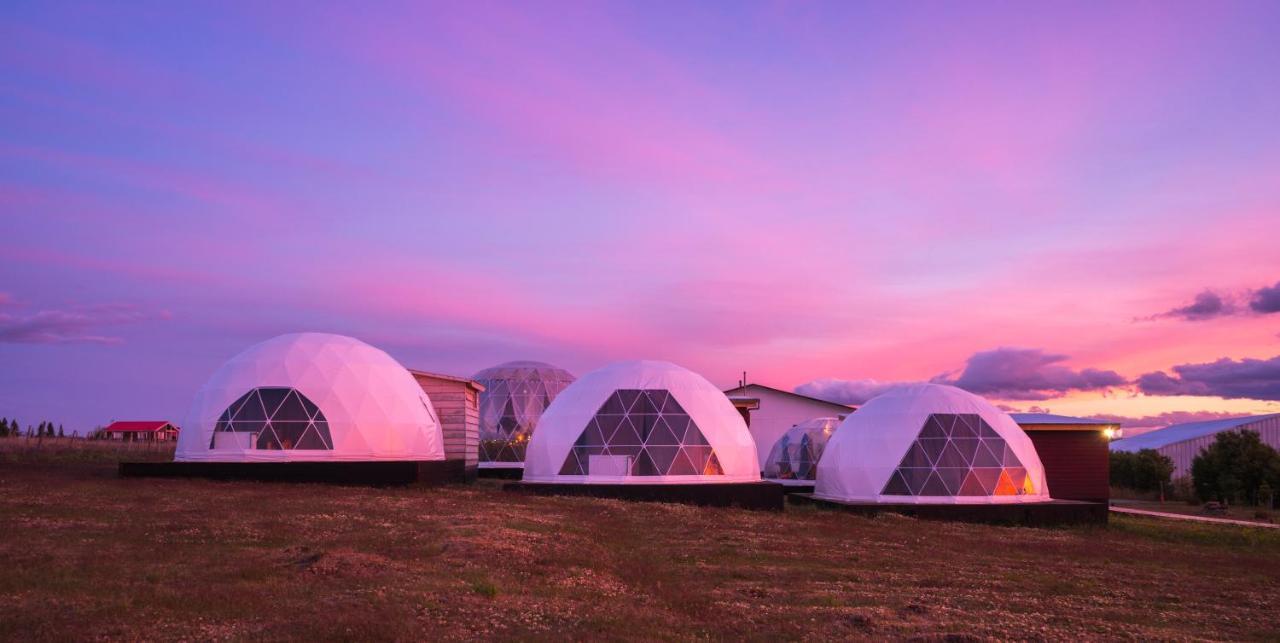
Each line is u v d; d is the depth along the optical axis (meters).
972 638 9.19
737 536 17.14
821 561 14.60
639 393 27.05
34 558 11.05
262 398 25.80
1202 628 10.59
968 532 21.25
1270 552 21.11
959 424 26.88
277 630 8.18
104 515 15.22
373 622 8.49
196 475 24.17
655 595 10.95
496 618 9.06
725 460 26.66
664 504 22.70
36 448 37.94
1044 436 32.56
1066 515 25.27
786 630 9.36
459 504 19.55
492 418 41.06
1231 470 45.28
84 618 8.33
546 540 14.45
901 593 11.82
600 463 26.03
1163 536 23.77
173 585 9.90
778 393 47.59
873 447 27.16
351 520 15.76
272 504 17.84
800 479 38.12
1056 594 12.41
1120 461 57.06
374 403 26.94
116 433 69.19
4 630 7.87
